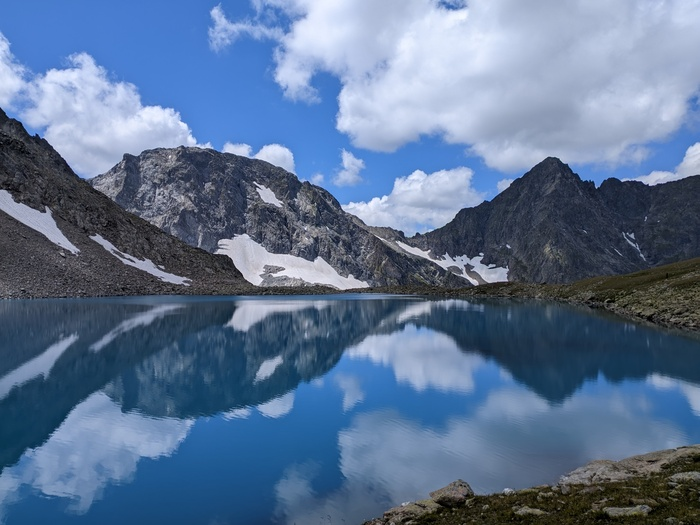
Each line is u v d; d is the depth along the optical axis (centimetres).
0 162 13000
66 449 1991
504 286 17075
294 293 17225
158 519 1445
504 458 1909
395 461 1888
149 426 2291
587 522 1018
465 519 1166
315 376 3431
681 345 4566
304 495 1598
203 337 5200
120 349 4262
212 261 18012
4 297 9138
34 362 3619
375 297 15488
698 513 961
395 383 3219
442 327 6462
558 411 2542
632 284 10231
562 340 5025
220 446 2042
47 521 1427
